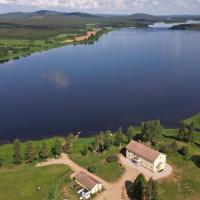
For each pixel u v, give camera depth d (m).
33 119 178.25
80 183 108.00
